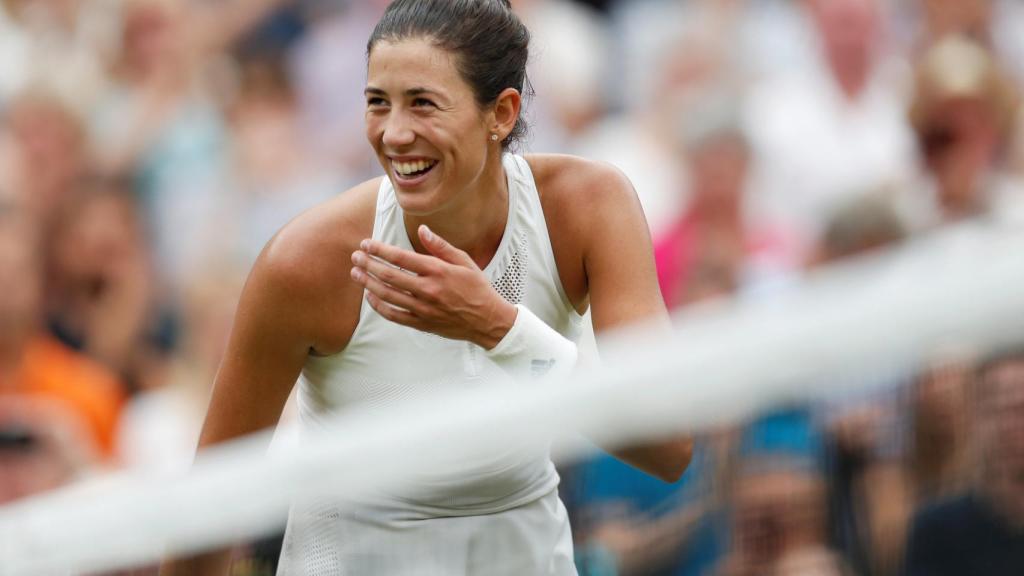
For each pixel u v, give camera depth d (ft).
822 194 98.07
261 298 42.96
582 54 112.88
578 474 51.78
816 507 49.55
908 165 97.66
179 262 103.45
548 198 43.91
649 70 112.68
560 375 40.63
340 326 43.34
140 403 94.07
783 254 95.81
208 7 113.80
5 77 107.86
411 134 40.06
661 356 31.45
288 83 114.11
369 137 41.04
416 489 43.39
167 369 97.71
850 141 104.12
